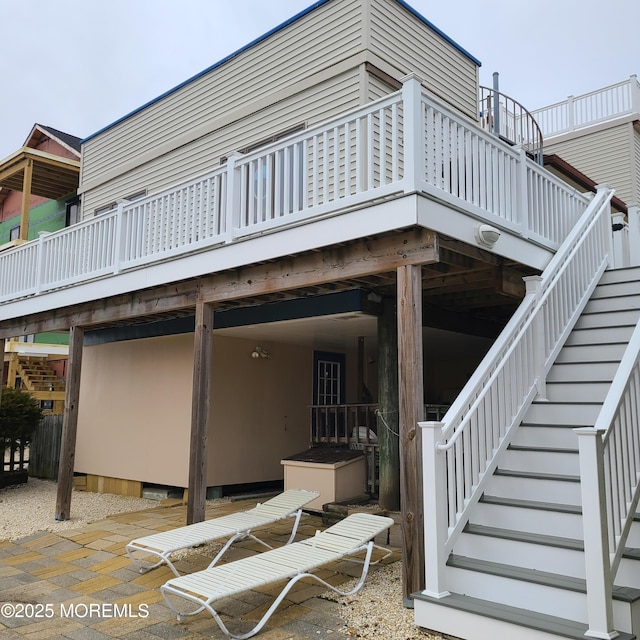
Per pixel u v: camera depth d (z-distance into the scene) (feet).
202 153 31.48
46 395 51.03
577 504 13.20
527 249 19.19
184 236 22.08
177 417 30.14
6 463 35.55
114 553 18.95
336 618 12.94
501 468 14.96
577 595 10.70
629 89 48.19
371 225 15.37
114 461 33.24
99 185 38.96
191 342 30.04
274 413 31.99
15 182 50.78
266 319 25.12
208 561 17.78
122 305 24.29
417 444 13.74
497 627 10.86
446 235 15.26
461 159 16.46
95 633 12.54
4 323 32.01
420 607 12.01
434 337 29.22
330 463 23.82
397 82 25.62
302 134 17.79
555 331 18.53
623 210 39.11
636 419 12.57
